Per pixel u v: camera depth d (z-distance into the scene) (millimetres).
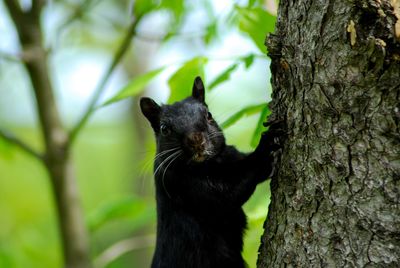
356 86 6516
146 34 12969
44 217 27547
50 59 13844
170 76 9039
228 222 9359
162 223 9695
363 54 6410
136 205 14750
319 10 6816
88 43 26891
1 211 28188
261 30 9133
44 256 20766
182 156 9234
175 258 9477
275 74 7570
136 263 25516
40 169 29234
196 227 9375
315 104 6863
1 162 29156
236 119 8781
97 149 33969
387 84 6336
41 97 13242
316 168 6879
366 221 6492
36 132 30266
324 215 6805
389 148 6395
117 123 31766
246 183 8680
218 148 9438
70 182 13602
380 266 6414
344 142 6633
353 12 6484
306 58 6957
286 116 7395
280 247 7316
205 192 9102
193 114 9555
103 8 25406
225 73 8898
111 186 33625
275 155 8047
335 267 6695
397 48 6250
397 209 6363
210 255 9336
